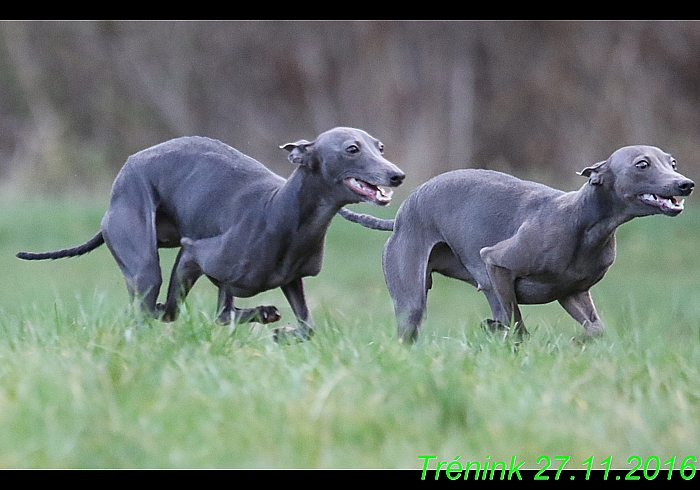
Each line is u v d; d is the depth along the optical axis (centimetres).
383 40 12481
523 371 2458
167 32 13112
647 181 2714
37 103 13025
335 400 2194
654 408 2231
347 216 3203
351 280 5938
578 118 12062
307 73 12838
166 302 3147
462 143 12300
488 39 12250
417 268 3038
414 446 2075
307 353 2523
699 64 11894
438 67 12325
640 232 7000
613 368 2466
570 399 2253
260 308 3080
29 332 2734
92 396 2142
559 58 12150
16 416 2062
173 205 3133
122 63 13188
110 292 4638
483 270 2966
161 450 2027
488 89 12375
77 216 7625
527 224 2869
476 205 2961
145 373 2289
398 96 12481
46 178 11444
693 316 3897
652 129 11888
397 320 3030
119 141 13138
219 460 2014
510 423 2123
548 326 3169
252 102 13112
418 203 3053
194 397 2202
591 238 2822
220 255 3030
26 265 6206
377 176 2841
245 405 2178
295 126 13038
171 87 13138
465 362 2469
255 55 13025
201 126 13188
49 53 13125
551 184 11381
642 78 11925
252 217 3000
